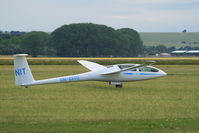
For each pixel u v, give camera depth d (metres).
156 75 56.75
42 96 43.91
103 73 54.03
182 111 34.56
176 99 42.53
